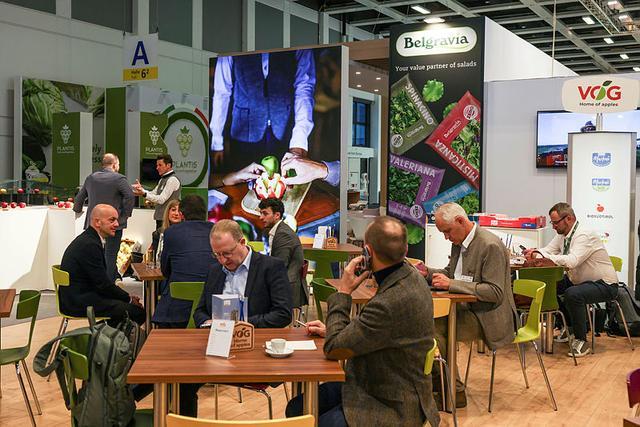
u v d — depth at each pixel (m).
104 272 4.92
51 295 8.36
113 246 7.72
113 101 13.67
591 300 6.13
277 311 3.60
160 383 2.60
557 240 6.50
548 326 6.19
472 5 17.19
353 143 21.59
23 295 4.39
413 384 2.77
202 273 4.55
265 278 3.67
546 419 4.50
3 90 12.55
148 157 13.28
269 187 9.18
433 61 9.17
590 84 7.79
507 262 4.54
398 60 9.38
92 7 14.07
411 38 9.27
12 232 8.17
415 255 9.38
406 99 9.36
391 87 9.45
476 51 8.93
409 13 19.14
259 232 9.27
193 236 4.66
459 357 6.07
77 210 7.96
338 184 8.78
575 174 7.80
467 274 4.54
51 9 13.30
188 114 14.64
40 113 12.81
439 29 9.11
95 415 2.82
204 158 15.08
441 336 4.57
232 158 9.43
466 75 9.01
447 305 4.23
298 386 3.43
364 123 22.27
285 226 5.76
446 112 9.14
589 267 6.31
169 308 4.47
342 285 2.93
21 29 12.78
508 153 9.46
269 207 5.81
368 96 21.97
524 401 4.87
